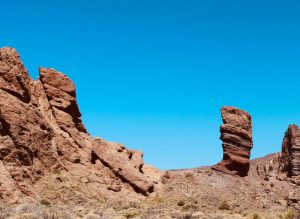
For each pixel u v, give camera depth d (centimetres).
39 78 7469
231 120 9681
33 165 6022
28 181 5688
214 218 3753
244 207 7312
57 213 3403
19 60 6788
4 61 6475
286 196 8306
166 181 8081
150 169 8300
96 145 7300
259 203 7975
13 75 6444
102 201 6125
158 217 3853
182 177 8556
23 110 6241
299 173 9638
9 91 6306
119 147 7744
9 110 5994
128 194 6825
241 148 9550
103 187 6606
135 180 7150
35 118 6475
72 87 7612
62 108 7375
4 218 3112
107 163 7162
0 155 5569
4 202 4881
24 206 4106
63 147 6838
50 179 6053
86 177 6612
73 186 6144
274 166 10206
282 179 9506
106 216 3906
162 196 7219
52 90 7381
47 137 6556
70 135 7206
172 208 5566
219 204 7031
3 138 5728
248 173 9962
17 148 5841
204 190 8044
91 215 3841
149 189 7256
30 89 6912
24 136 6009
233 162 9338
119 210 5000
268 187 8938
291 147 9956
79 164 6844
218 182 8706
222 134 9644
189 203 6381
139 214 4212
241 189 8612
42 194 5609
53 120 7156
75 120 7606
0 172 5303
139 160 7981
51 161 6381
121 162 7275
